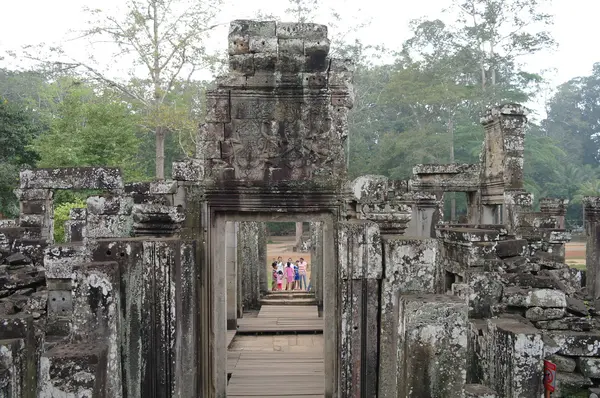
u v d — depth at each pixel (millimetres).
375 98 40625
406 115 43562
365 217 7129
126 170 26219
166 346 5992
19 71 46031
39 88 38781
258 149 7230
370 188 7336
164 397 5977
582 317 8656
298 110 7223
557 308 8516
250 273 15688
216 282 7406
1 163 24922
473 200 18312
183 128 28359
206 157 7230
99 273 5484
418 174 17984
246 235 15719
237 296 14227
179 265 6070
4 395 4680
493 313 8023
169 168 38688
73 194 23844
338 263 6785
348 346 6238
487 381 6648
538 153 39000
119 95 28109
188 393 6113
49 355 4695
